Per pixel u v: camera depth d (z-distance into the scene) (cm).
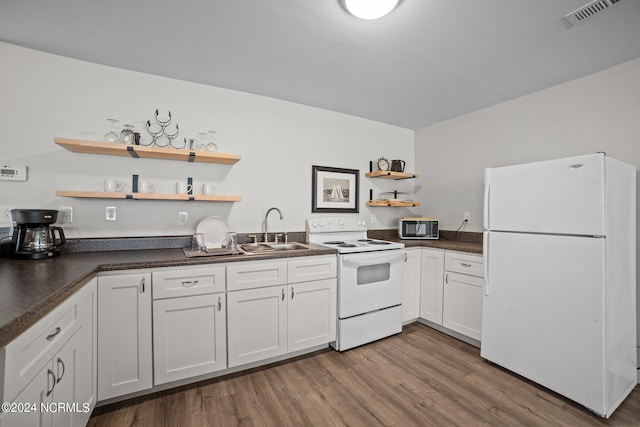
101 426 154
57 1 147
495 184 219
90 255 196
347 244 280
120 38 182
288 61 211
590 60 208
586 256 170
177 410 168
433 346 256
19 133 193
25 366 92
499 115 295
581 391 171
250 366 216
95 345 159
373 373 211
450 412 170
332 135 318
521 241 203
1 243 177
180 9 154
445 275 277
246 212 269
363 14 152
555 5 150
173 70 225
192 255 201
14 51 192
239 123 264
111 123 217
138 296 172
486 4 149
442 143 352
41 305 97
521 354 202
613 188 173
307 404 176
